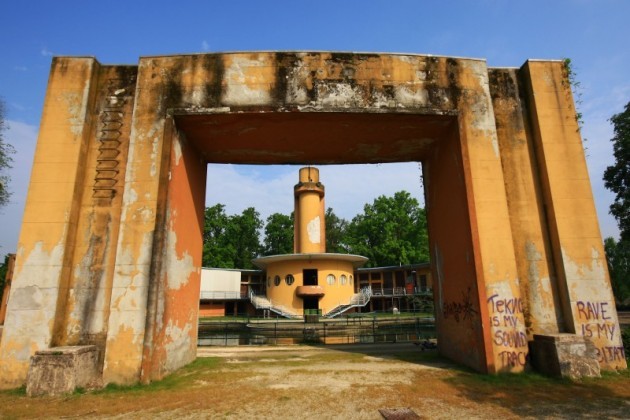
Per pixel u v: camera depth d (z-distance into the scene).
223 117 8.91
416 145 10.82
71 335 7.89
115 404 6.29
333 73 9.15
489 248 8.55
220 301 40.38
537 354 8.07
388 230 50.22
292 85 9.02
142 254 7.96
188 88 8.94
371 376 8.05
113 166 8.73
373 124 9.46
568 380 7.38
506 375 7.85
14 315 7.63
